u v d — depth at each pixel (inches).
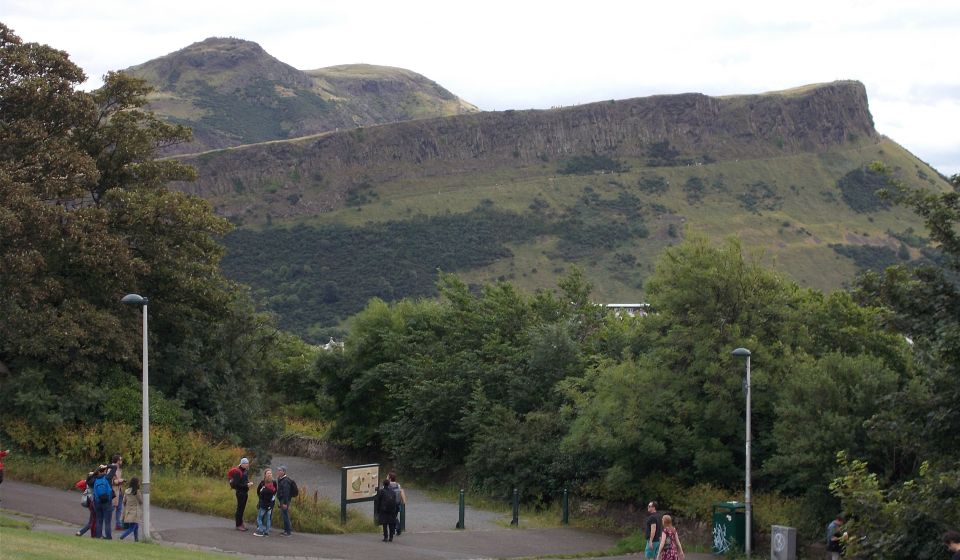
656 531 879.7
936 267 738.2
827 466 1024.9
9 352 1209.4
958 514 628.4
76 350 1211.2
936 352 696.4
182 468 1190.9
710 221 7012.8
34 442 1154.7
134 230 1320.1
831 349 1205.7
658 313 1279.5
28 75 1298.0
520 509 1378.0
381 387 1897.1
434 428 1664.6
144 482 840.9
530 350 1576.0
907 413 735.7
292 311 5949.8
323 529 997.8
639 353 1363.2
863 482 687.1
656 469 1240.8
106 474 801.6
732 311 1211.9
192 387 1391.5
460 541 1033.5
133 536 845.8
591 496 1341.0
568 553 1012.5
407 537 1027.9
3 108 1283.2
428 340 1850.4
